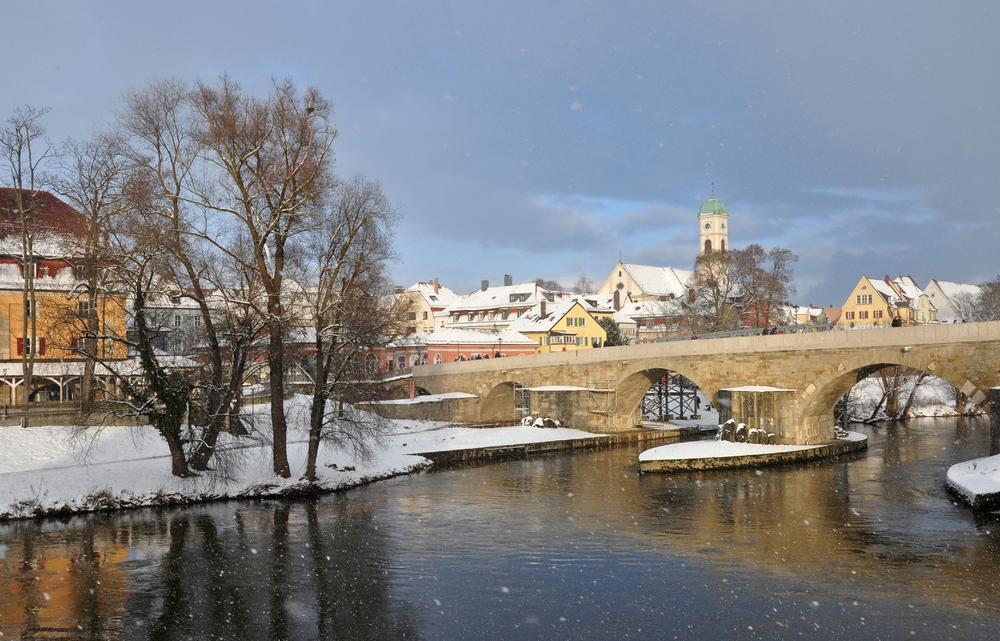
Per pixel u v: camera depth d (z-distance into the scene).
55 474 32.22
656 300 112.94
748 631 17.86
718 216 138.25
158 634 18.03
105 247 31.52
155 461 35.91
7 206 39.59
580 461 46.09
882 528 27.00
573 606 19.61
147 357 32.22
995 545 24.56
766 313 73.94
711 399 47.97
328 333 33.88
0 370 42.62
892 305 115.12
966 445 49.91
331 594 20.69
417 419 63.28
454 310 108.62
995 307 86.44
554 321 89.12
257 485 33.84
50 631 18.25
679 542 25.64
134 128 30.83
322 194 32.19
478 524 28.55
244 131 30.39
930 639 17.23
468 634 17.92
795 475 38.41
